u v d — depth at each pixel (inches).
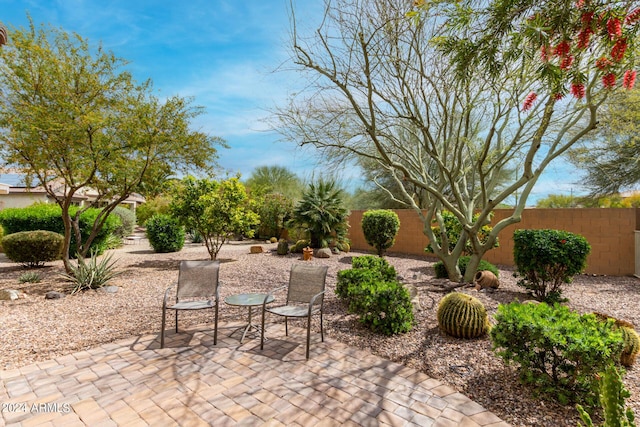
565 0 80.4
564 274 221.0
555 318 118.2
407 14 100.9
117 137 268.1
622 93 199.6
